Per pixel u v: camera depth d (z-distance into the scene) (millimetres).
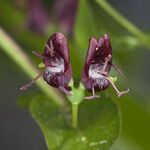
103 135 126
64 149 126
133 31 149
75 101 122
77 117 129
